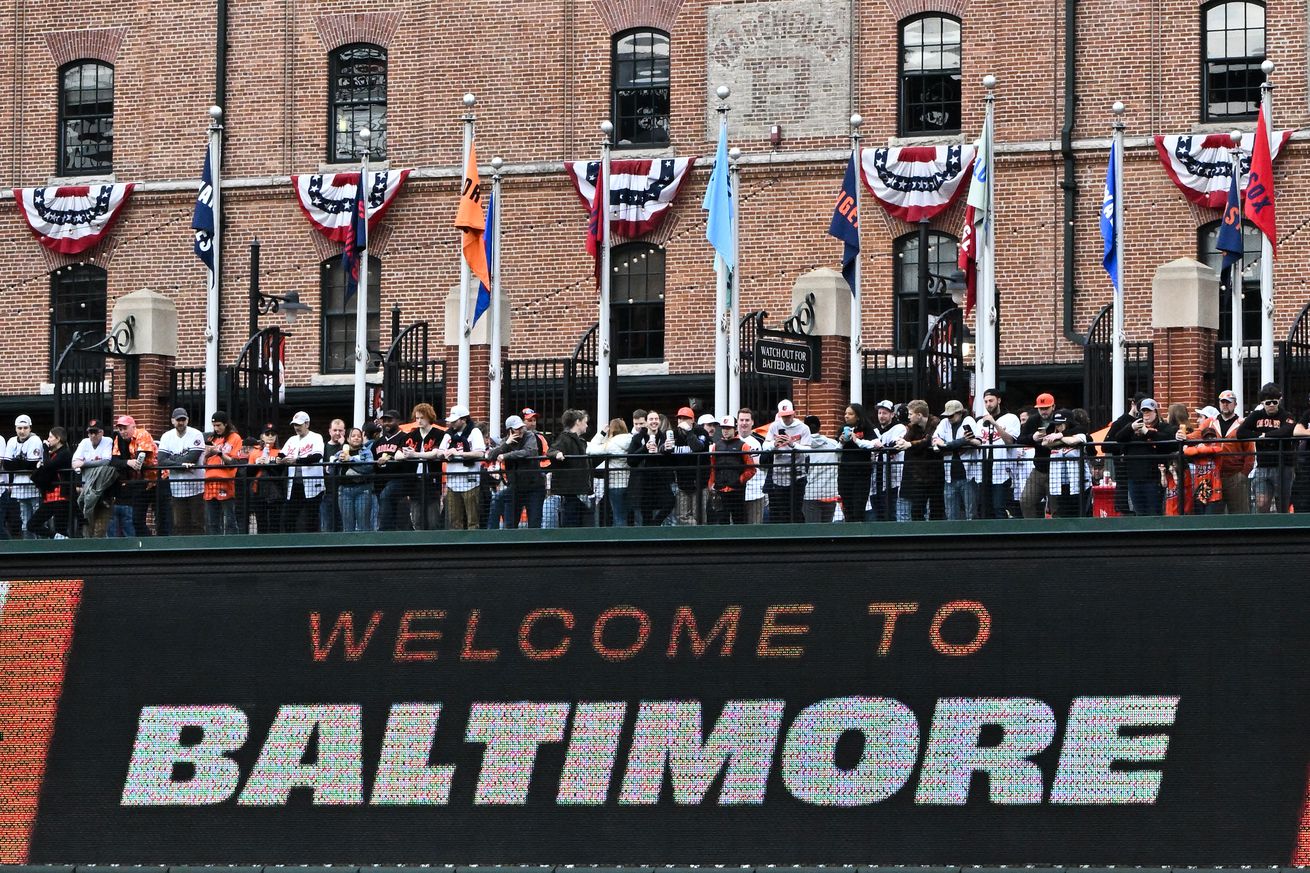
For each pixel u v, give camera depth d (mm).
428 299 111375
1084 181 104562
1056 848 74125
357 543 81188
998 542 75562
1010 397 106188
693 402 99500
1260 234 102500
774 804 76500
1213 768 73188
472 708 79500
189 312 114125
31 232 115938
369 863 79812
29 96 117312
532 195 110438
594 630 78688
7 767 83750
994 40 105875
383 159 112938
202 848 81500
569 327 109750
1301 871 72188
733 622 77500
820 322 98688
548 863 78188
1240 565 73625
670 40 109625
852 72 107438
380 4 113000
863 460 78500
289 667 81438
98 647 83438
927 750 75438
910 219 105625
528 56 110875
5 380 116312
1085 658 74500
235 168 114375
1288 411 86375
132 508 84938
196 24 115125
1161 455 75438
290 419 112688
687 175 108250
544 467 80875
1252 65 103562
